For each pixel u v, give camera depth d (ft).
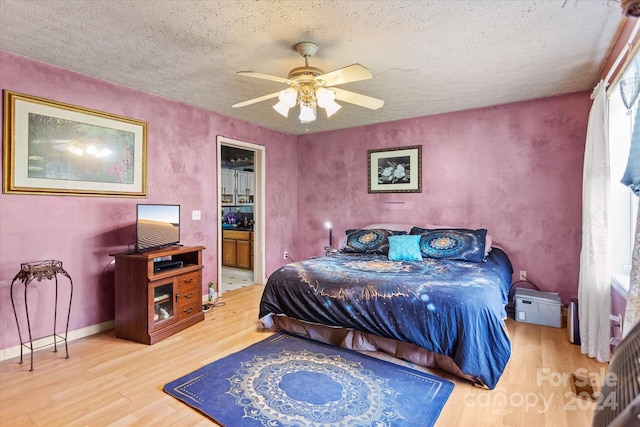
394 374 7.48
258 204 16.03
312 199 17.46
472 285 8.04
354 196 16.06
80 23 6.97
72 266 9.56
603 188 8.09
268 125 15.70
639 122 6.54
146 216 10.04
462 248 11.15
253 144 15.34
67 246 9.45
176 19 6.82
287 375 7.43
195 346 9.05
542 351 8.68
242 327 10.45
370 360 8.14
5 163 8.30
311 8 6.40
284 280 9.78
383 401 6.47
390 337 8.01
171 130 12.03
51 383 7.16
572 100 11.27
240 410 6.19
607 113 8.09
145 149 11.19
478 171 12.96
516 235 12.31
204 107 12.94
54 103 9.07
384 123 15.06
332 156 16.69
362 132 15.70
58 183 9.21
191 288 10.66
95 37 7.56
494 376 6.93
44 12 6.55
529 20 6.77
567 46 7.87
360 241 13.15
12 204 8.45
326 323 8.89
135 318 9.40
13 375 7.50
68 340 9.44
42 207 8.96
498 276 9.38
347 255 12.59
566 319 11.37
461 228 12.69
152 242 10.21
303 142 17.69
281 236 17.08
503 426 5.80
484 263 10.48
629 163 6.89
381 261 11.14
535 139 11.90
